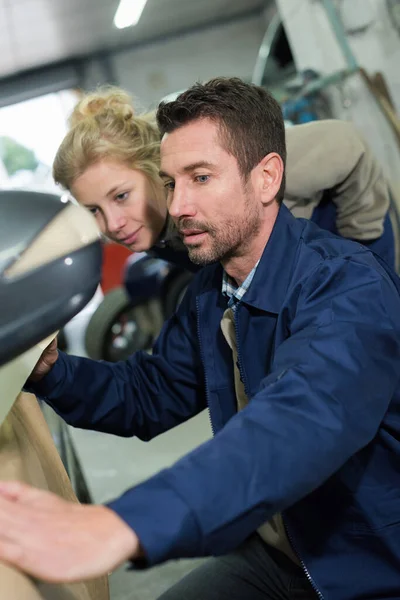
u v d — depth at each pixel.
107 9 8.70
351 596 0.86
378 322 0.77
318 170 1.58
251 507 0.60
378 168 1.70
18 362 0.71
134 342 3.92
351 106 3.57
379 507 0.84
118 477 2.56
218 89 0.90
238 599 1.01
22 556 0.50
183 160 0.88
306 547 0.87
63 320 0.51
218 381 1.04
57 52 10.15
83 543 0.51
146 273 3.78
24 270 0.49
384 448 0.85
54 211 0.52
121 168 1.21
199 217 0.90
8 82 10.55
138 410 1.15
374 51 3.98
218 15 10.97
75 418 1.10
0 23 8.09
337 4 4.02
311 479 0.65
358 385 0.72
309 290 0.83
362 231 1.69
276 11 10.52
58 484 0.77
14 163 10.65
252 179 0.92
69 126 1.26
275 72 4.77
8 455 0.66
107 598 0.81
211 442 0.63
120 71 10.99
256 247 0.95
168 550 0.54
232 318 0.99
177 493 0.57
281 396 0.68
